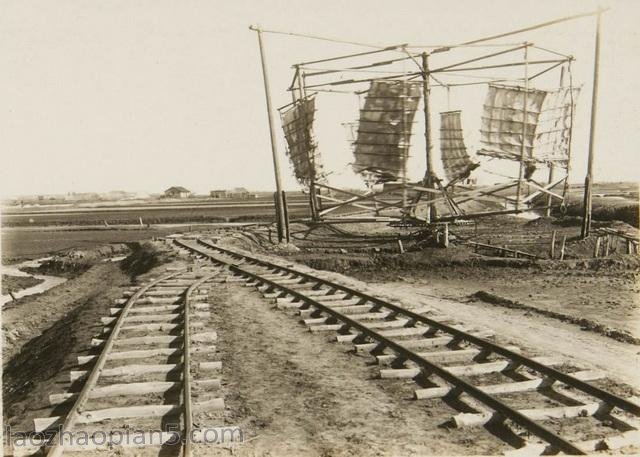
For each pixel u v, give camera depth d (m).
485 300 15.59
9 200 149.75
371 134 25.62
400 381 7.50
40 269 32.47
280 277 16.00
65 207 119.31
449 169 27.41
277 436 5.91
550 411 6.20
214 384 7.27
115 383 7.56
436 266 21.80
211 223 55.75
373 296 12.17
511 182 26.38
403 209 26.84
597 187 79.56
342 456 5.45
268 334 9.98
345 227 34.91
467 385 6.67
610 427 5.98
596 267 20.20
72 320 12.53
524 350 8.66
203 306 12.06
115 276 25.73
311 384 7.43
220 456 5.50
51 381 8.02
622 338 10.76
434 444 5.65
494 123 25.38
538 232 29.47
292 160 28.48
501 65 24.55
